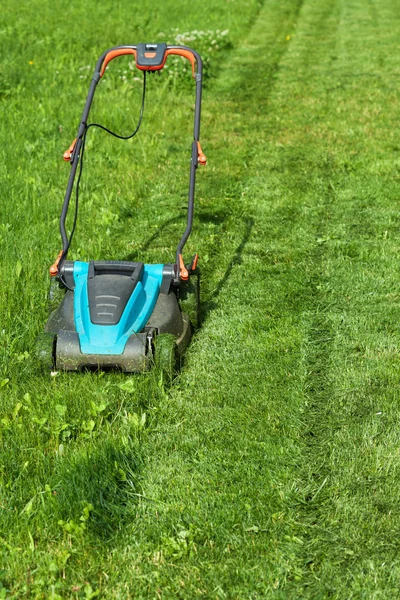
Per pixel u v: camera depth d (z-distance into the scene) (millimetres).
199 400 5027
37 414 4723
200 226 8125
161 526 3961
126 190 9102
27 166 9664
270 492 4203
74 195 8852
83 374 5102
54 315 5500
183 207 8664
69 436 4590
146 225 8172
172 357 5059
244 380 5285
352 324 6094
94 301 5137
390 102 13258
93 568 3713
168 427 4746
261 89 14352
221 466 4414
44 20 19141
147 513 4059
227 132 11641
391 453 4500
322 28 21031
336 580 3656
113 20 19562
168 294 5570
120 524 3965
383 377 5309
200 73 5961
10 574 3656
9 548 3744
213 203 8820
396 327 6035
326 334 5984
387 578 3660
